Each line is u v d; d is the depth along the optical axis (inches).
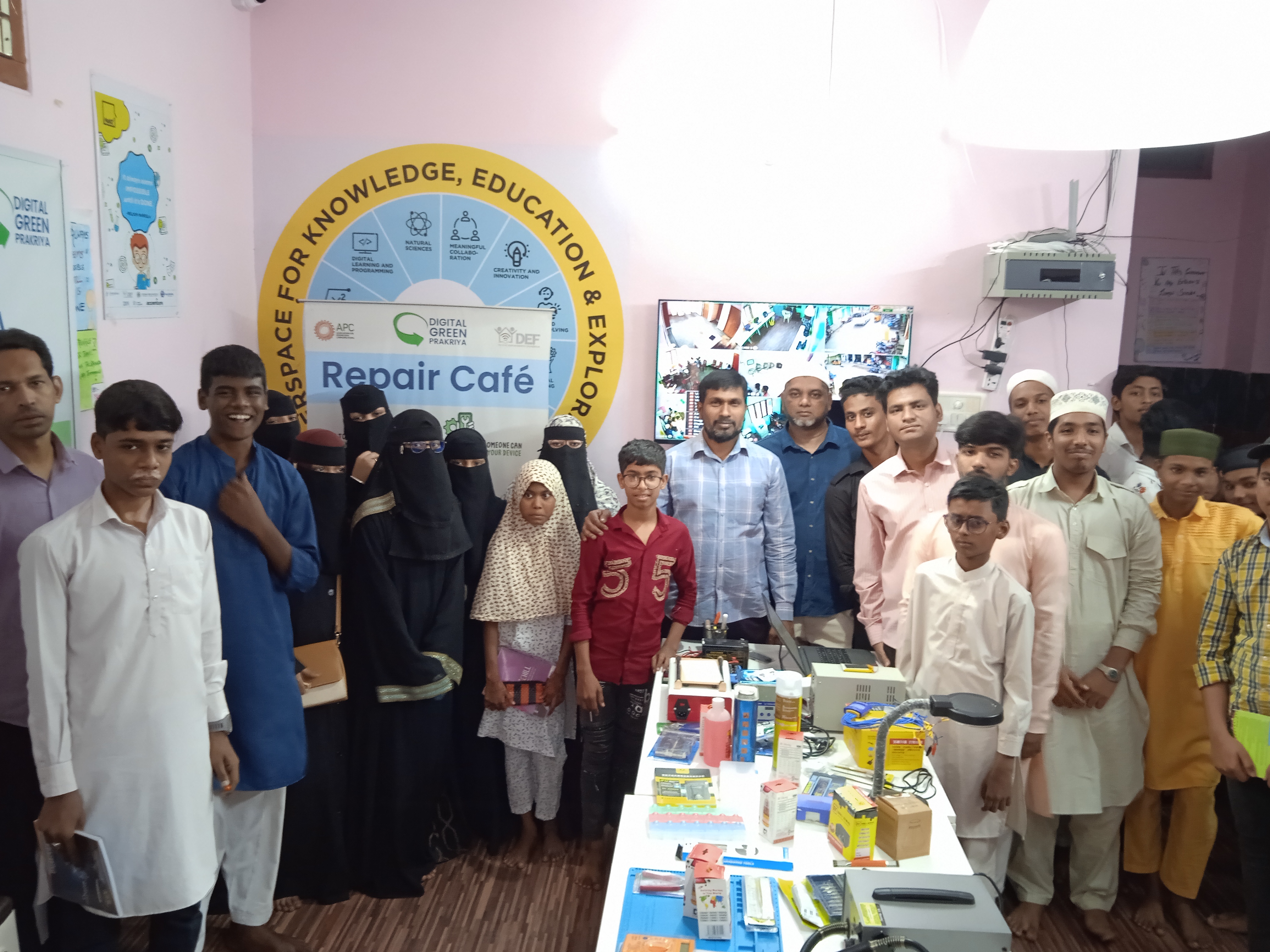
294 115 129.0
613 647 104.2
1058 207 125.0
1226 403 154.7
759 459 115.6
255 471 87.7
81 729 69.8
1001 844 93.0
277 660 87.0
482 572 109.9
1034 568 91.1
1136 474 118.2
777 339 127.5
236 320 127.0
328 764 101.7
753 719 77.7
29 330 84.0
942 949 51.9
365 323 122.0
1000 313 126.6
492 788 114.6
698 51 125.7
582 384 132.3
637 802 72.6
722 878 57.6
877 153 125.6
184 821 74.1
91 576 69.2
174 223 110.0
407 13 126.8
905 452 107.3
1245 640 82.8
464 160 129.0
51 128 87.0
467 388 123.0
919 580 89.6
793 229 127.5
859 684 82.4
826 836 67.9
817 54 124.8
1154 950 99.0
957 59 123.1
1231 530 98.6
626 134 127.6
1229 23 42.0
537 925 100.3
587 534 104.7
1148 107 44.5
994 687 85.4
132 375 102.2
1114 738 98.5
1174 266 164.9
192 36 113.2
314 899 104.1
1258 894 82.0
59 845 70.1
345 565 104.5
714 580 115.0
